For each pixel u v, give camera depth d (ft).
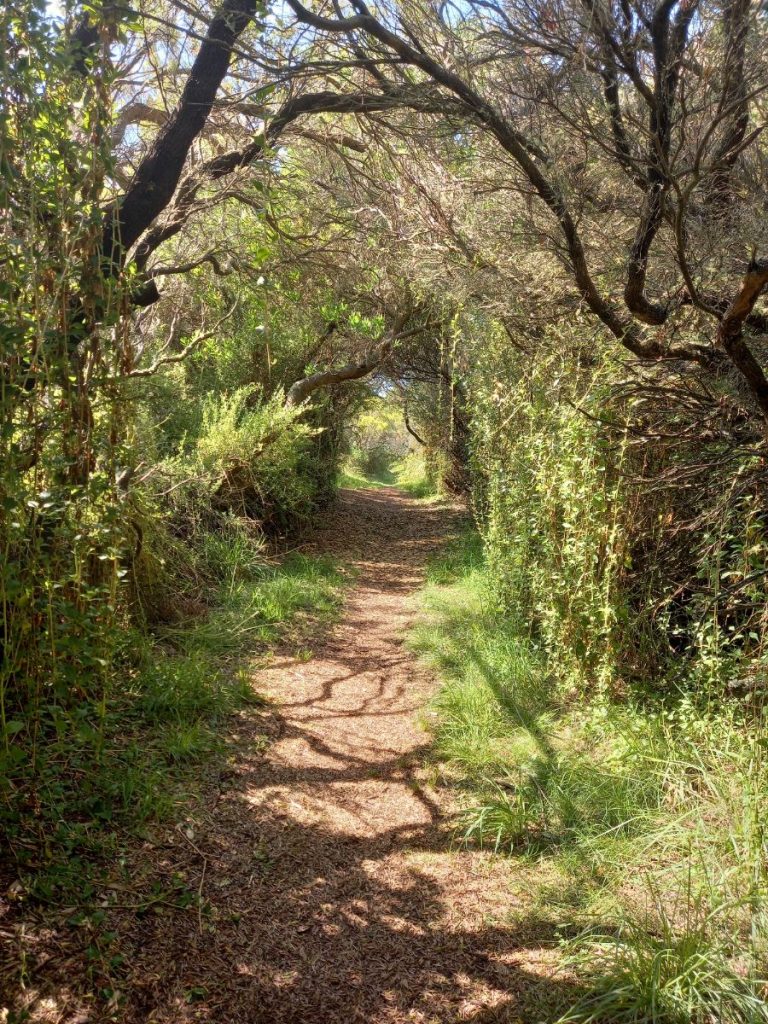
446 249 16.11
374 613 24.61
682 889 9.59
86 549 11.19
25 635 10.41
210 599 22.11
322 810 12.20
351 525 41.22
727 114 10.80
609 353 15.28
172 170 14.07
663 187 11.43
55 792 10.69
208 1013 7.86
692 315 14.10
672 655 15.11
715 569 12.98
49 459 10.50
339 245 21.71
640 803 11.63
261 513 31.60
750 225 11.46
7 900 8.63
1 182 9.29
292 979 8.55
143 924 8.93
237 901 9.71
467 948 9.18
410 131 14.90
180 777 12.41
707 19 10.56
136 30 11.22
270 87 13.29
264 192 16.76
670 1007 7.63
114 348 11.45
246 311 28.89
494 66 12.75
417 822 11.98
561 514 16.94
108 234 13.89
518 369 21.27
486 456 23.98
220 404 33.73
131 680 14.83
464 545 33.83
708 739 12.16
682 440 14.29
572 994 8.32
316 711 16.10
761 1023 7.28
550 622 16.78
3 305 9.64
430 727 15.21
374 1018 8.07
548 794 12.17
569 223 12.66
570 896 9.97
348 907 9.89
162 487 23.75
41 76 9.93
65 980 7.82
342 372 35.81
